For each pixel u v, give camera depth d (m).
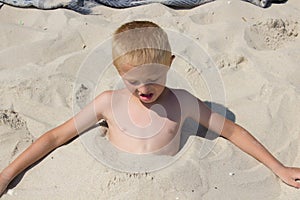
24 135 2.62
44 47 3.27
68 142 2.55
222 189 2.33
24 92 2.87
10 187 2.40
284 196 2.33
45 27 3.52
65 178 2.39
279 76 2.97
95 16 3.62
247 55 3.13
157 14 3.66
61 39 3.34
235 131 2.55
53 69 3.03
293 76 2.98
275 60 3.10
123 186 2.27
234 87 2.94
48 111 2.75
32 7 3.73
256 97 2.87
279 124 2.67
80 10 3.71
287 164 2.50
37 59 3.19
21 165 2.44
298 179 2.39
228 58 3.12
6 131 2.63
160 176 2.29
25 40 3.39
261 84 2.92
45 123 2.68
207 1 3.77
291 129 2.66
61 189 2.35
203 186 2.32
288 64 3.07
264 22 3.45
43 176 2.42
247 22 3.51
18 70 3.03
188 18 3.55
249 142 2.52
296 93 2.81
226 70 3.05
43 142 2.48
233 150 2.52
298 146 2.57
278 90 2.86
